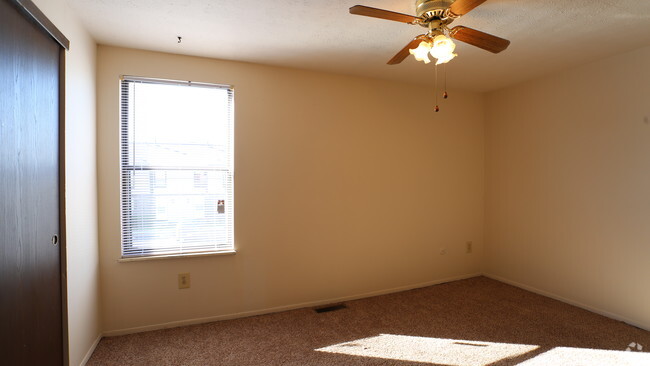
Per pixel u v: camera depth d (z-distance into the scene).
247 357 2.27
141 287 2.66
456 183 3.95
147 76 2.66
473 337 2.55
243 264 2.95
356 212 3.39
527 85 3.58
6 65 1.31
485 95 4.09
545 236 3.40
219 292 2.87
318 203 3.23
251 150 2.96
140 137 2.67
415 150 3.69
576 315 2.93
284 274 3.10
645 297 2.65
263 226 3.01
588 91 3.02
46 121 1.68
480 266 4.13
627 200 2.75
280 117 3.07
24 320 1.46
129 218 2.65
